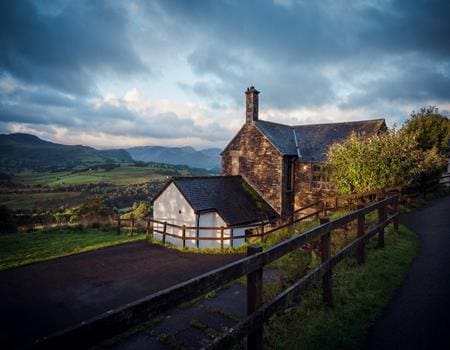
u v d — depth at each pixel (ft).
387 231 27.73
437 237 26.84
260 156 73.36
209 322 22.26
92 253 45.55
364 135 67.31
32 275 35.73
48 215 92.17
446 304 14.90
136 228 68.08
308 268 23.53
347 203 45.03
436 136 63.93
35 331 23.18
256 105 76.13
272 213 68.59
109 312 6.19
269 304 11.09
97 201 91.50
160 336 20.56
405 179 43.01
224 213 59.57
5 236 60.13
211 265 38.88
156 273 35.96
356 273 18.99
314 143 76.02
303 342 12.86
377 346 12.24
